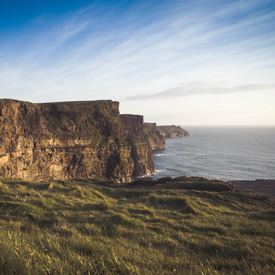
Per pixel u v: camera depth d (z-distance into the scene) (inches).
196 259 227.5
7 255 140.4
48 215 396.8
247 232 410.9
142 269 152.8
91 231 317.1
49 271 128.0
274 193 1958.7
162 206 697.6
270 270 187.8
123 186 1510.8
